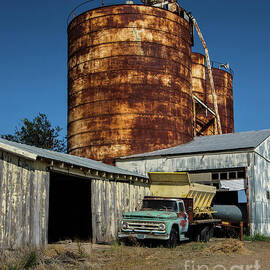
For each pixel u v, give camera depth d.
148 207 18.03
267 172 27.59
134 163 30.19
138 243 16.64
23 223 14.77
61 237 21.73
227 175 25.92
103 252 15.00
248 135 31.39
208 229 20.59
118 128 31.52
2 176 14.12
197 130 45.06
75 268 11.78
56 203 25.20
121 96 31.83
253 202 24.39
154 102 32.09
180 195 19.25
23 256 12.12
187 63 35.38
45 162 16.25
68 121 34.94
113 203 21.36
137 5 33.09
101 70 32.56
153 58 32.69
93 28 33.44
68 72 35.75
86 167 18.67
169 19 34.12
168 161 28.67
